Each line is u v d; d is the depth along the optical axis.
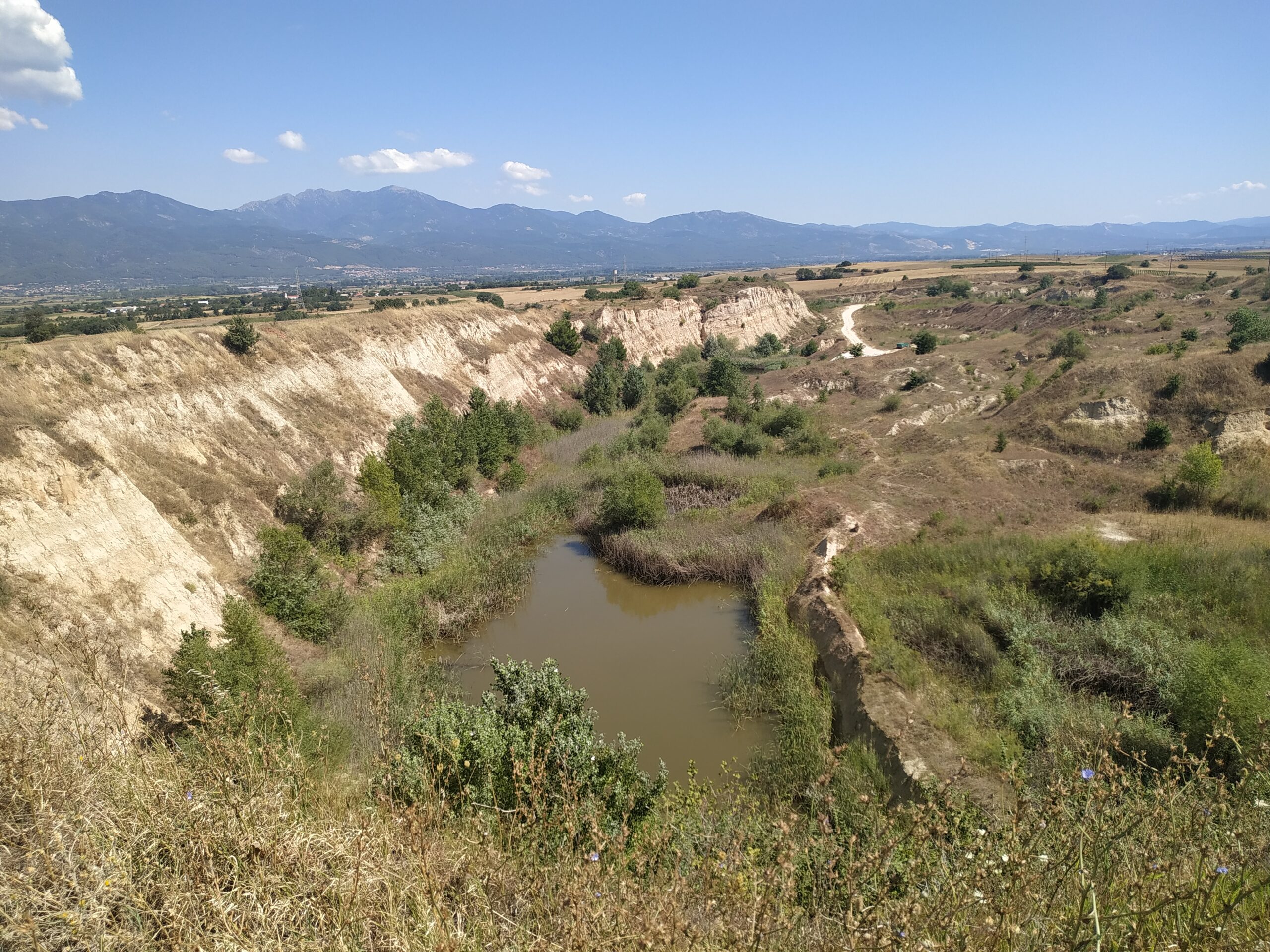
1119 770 5.62
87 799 4.73
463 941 4.21
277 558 20.08
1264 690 11.55
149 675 14.71
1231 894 4.15
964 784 11.27
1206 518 23.86
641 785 9.43
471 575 24.28
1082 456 30.91
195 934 3.89
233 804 4.76
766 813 10.90
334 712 14.03
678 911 4.47
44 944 3.75
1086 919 3.90
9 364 20.70
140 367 24.75
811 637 19.27
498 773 7.95
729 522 27.95
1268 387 29.88
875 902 4.40
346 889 4.25
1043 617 17.72
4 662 11.56
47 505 16.19
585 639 21.73
